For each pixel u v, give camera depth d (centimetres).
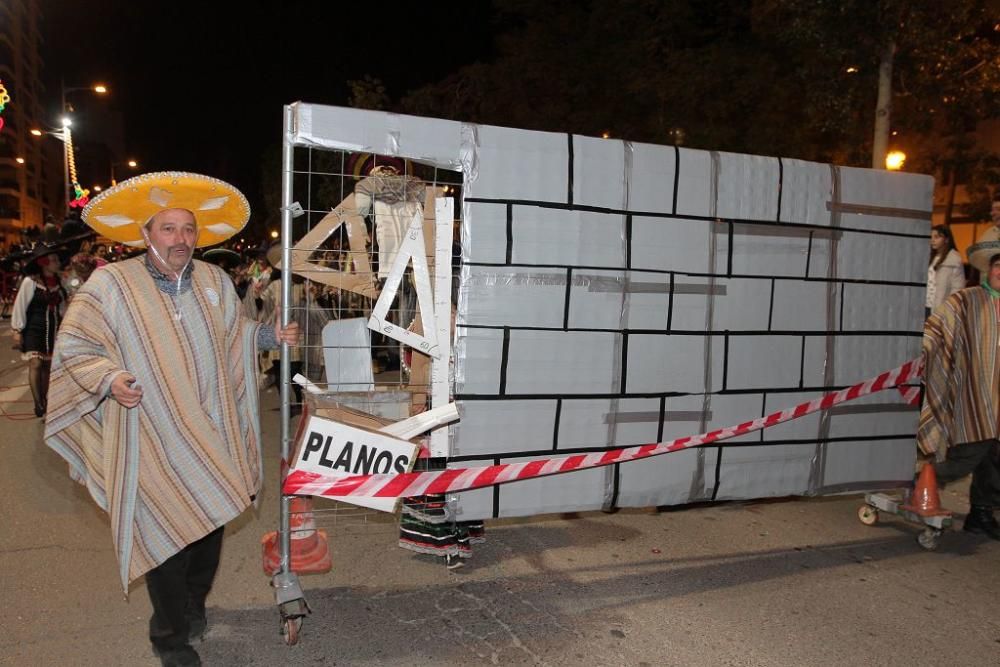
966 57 908
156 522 275
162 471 276
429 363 367
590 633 338
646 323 377
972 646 334
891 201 432
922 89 916
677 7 1309
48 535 437
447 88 1705
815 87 916
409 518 399
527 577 397
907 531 479
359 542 438
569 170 354
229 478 285
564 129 1631
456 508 354
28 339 711
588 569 409
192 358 282
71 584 376
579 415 368
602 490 380
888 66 844
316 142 308
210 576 320
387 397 348
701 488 403
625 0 1425
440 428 345
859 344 431
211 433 283
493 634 336
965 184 1792
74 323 268
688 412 391
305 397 329
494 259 345
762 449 415
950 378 451
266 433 696
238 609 354
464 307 343
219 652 316
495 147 340
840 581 400
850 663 318
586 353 365
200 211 307
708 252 388
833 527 483
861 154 1132
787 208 405
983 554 442
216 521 281
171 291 283
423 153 328
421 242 328
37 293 715
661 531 468
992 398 440
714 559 426
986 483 468
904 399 450
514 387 354
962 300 451
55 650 314
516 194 346
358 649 321
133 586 374
